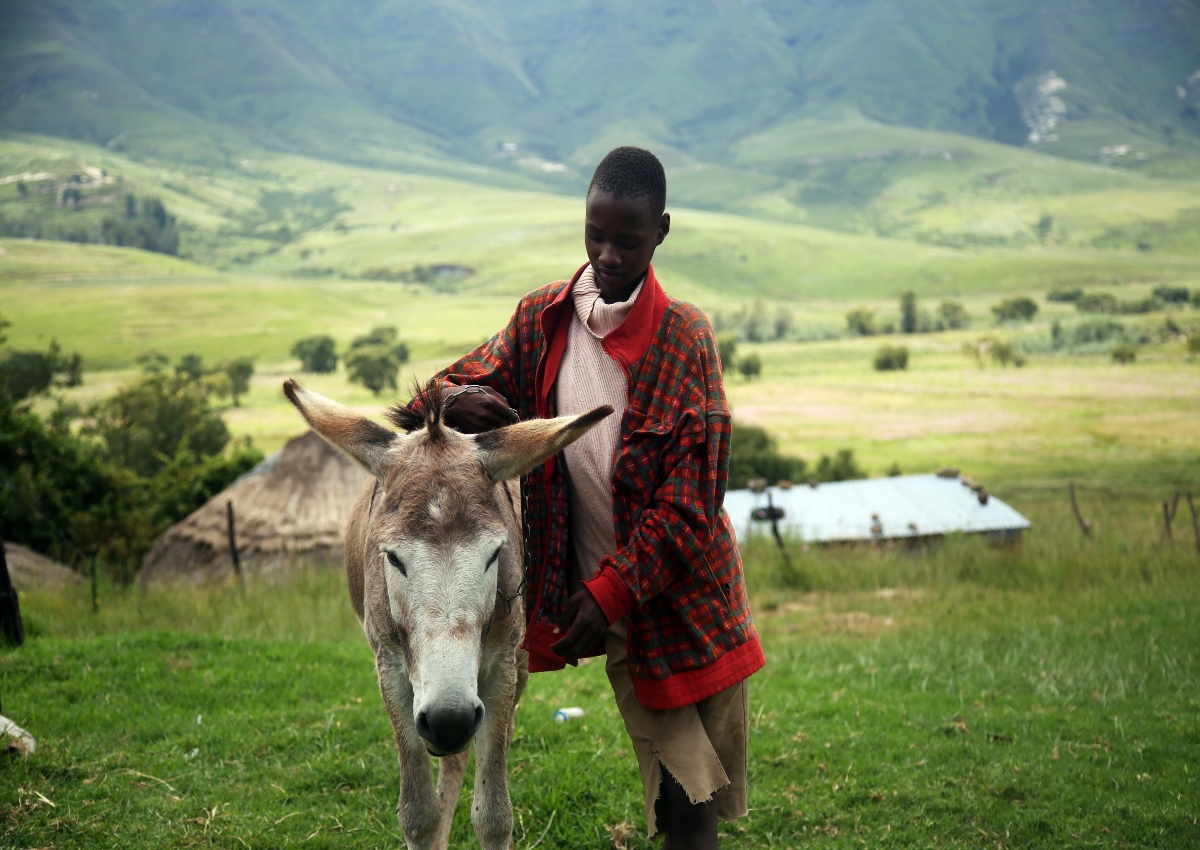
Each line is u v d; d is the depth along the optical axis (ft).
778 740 16.49
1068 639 25.81
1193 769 15.52
